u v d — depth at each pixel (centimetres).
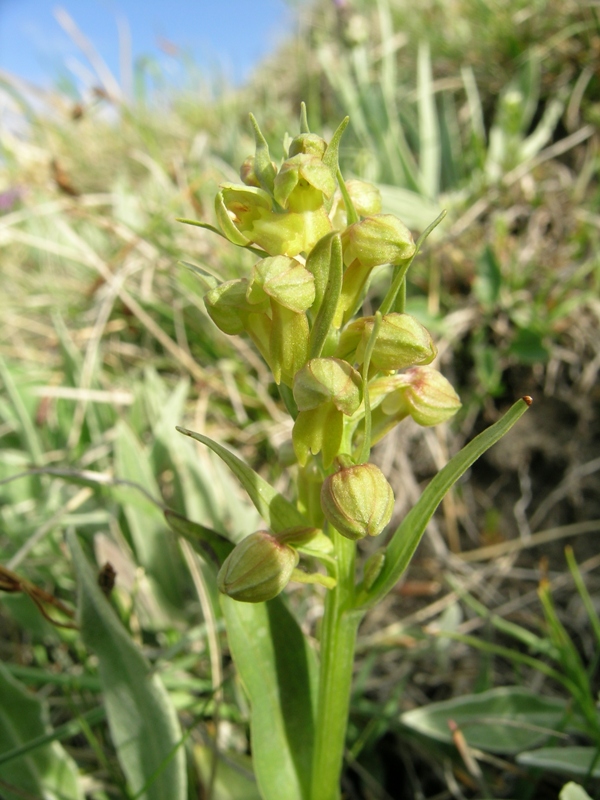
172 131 29
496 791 10
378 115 20
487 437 6
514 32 22
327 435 7
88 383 15
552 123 20
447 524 15
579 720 10
